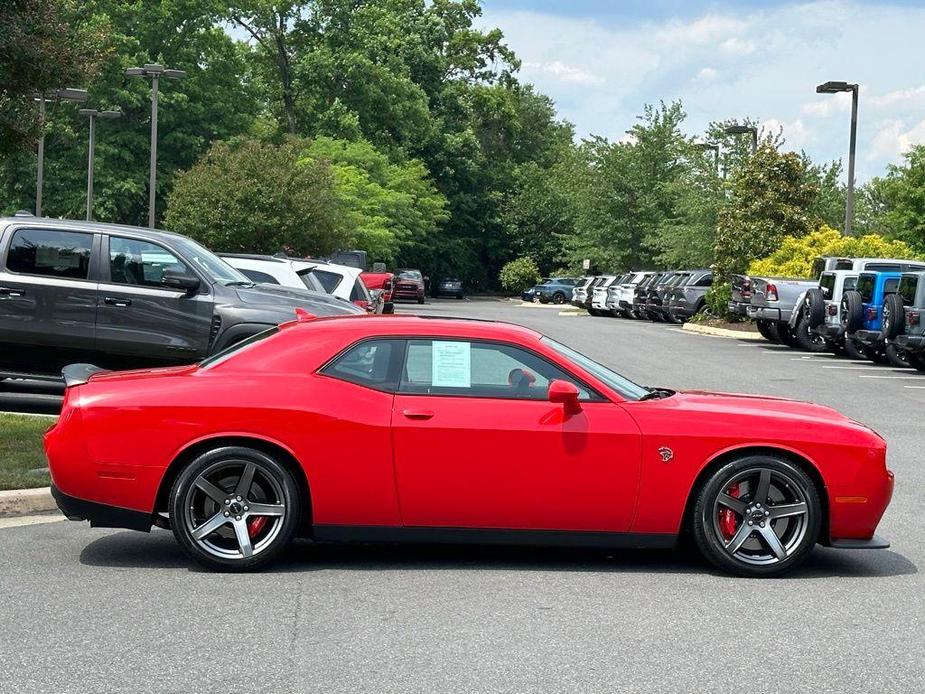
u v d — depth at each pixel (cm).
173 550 786
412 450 717
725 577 739
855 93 3519
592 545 736
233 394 720
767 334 3272
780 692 518
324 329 748
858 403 1786
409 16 8950
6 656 554
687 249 5312
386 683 521
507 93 10012
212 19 5994
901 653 580
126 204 5684
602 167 6825
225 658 554
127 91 5669
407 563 762
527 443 719
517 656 563
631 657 565
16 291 1320
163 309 1334
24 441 1073
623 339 3291
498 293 9775
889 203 4878
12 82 1145
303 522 739
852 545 742
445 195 8781
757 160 4169
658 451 724
